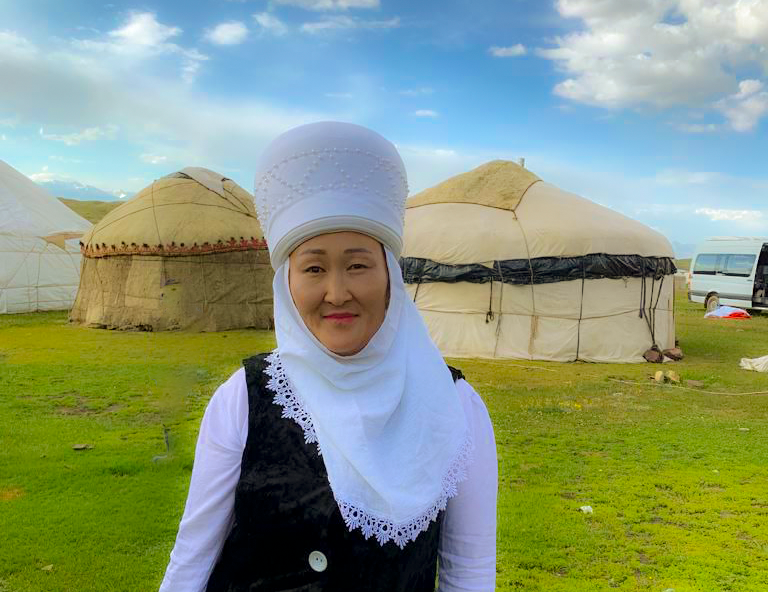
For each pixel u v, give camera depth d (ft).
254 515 3.86
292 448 3.94
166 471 16.60
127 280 45.50
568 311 37.09
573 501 15.43
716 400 27.27
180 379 28.25
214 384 27.61
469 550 4.26
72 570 11.63
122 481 15.88
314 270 4.02
